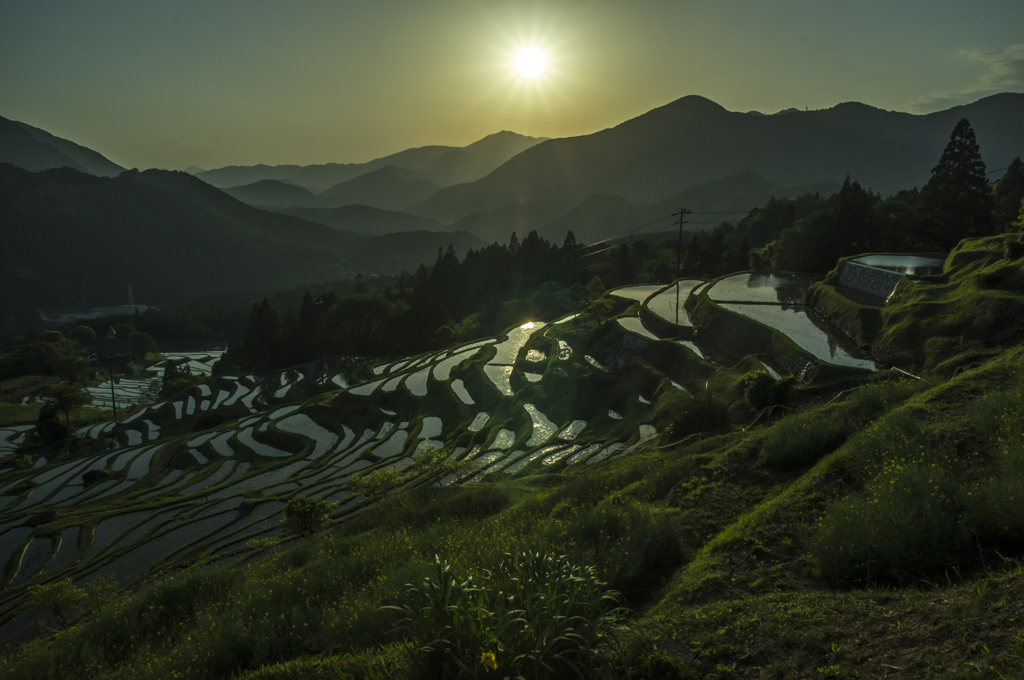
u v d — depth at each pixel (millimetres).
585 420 48094
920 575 9734
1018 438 12906
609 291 81812
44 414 104312
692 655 8477
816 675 7414
